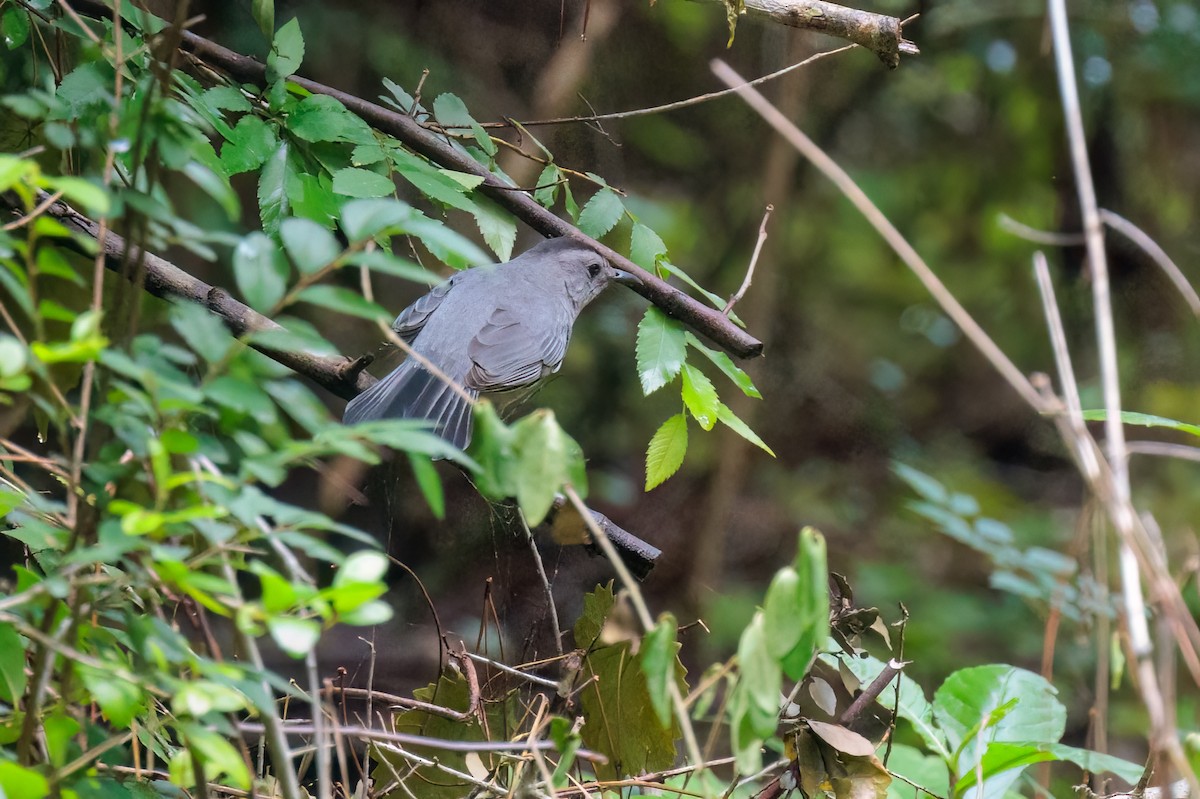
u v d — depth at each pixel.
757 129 18.42
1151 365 19.70
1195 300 5.54
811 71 19.83
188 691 3.58
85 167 6.65
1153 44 18.95
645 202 18.11
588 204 8.03
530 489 3.97
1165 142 19.53
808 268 21.70
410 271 3.67
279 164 7.13
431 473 3.58
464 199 7.36
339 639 10.77
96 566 4.47
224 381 3.62
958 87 20.33
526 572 11.39
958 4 19.14
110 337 4.04
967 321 5.04
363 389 8.93
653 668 4.08
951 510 11.72
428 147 7.92
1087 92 19.41
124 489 4.14
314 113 7.30
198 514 3.46
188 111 5.58
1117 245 19.84
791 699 5.54
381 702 7.36
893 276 22.38
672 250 18.20
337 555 3.66
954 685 6.57
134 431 3.74
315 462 4.86
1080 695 14.82
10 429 6.56
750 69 17.27
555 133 13.23
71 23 6.72
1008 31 19.75
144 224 3.90
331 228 7.20
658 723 5.89
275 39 7.48
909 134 21.56
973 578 18.31
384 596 11.21
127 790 4.75
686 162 18.84
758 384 20.88
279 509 3.51
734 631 16.86
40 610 4.37
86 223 6.42
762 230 7.91
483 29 13.09
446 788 6.20
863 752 5.36
